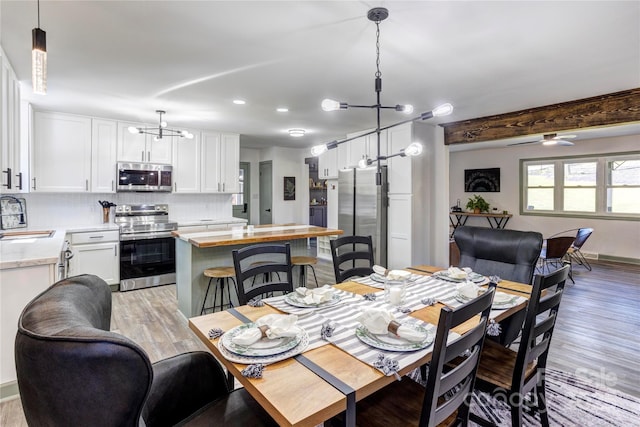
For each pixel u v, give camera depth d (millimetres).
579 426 1963
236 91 3377
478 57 2570
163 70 2832
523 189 7625
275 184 7305
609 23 2062
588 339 3098
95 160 4484
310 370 1168
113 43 2338
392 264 5043
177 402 1394
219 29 2148
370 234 5105
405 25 2096
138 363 781
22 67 2701
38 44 1489
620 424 1979
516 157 7695
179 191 5156
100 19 2020
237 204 7477
